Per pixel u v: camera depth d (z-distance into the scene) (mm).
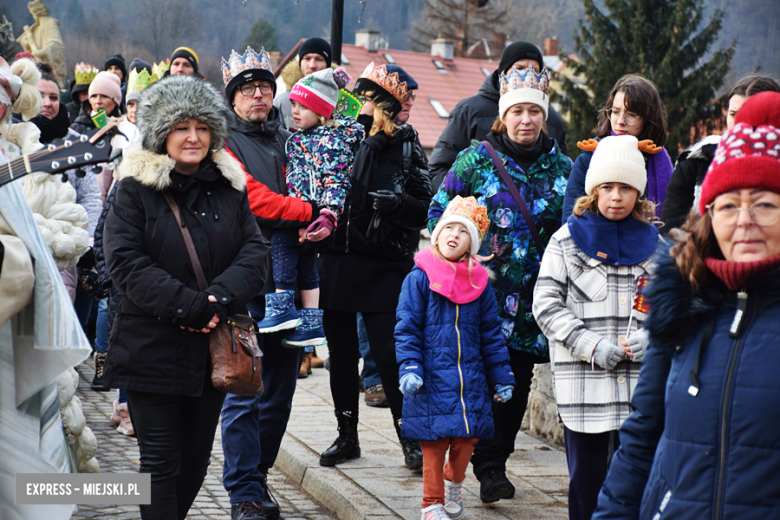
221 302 8727
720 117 78750
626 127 11117
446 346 10016
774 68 74812
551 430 14328
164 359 8633
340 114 12070
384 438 14297
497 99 14609
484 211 10391
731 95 10172
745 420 4875
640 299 9039
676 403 5188
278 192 11320
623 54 83938
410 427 9922
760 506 4805
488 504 11062
